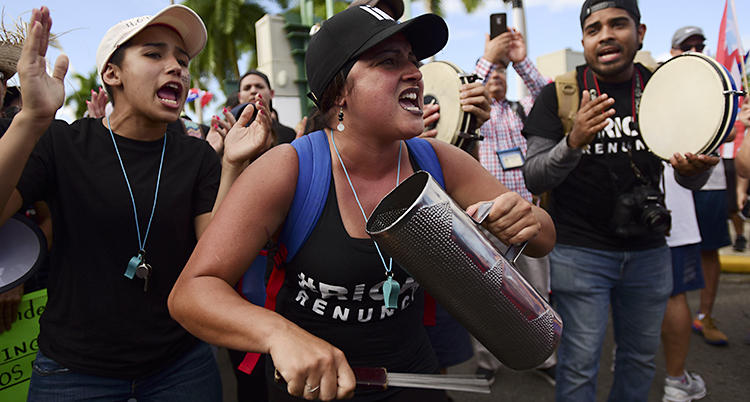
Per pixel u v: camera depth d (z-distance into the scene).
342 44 1.10
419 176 0.98
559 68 9.73
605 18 2.05
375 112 1.10
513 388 2.97
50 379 1.45
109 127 1.57
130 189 1.49
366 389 0.98
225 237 1.03
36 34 1.18
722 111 1.77
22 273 1.47
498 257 0.96
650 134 2.05
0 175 1.18
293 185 1.14
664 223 1.95
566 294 2.15
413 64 1.14
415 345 1.37
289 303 1.30
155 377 1.52
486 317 0.97
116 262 1.48
